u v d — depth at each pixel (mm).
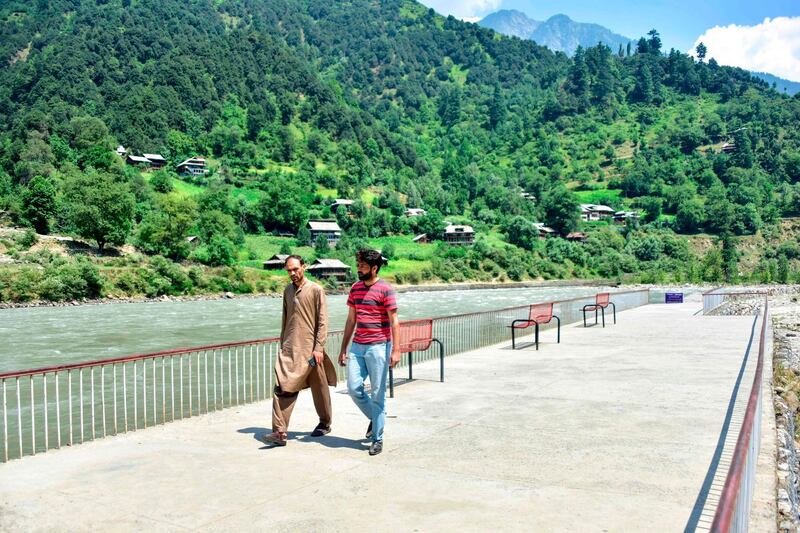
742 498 4117
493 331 19500
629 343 17359
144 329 48000
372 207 178000
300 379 7402
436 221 164625
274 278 104312
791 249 184250
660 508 5238
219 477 6203
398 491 5738
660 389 10648
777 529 5164
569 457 6770
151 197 144000
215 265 104250
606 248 176250
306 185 189875
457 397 10242
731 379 11547
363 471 6367
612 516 5070
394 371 13094
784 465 7086
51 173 141250
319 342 7504
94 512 5270
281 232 156125
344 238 147250
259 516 5137
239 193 175125
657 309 31156
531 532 4758
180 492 5758
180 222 104625
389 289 7281
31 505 5453
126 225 98438
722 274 146125
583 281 149625
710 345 16609
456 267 139000
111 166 153375
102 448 7359
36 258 84312
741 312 36719
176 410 17172
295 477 6184
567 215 199375
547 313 17891
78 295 76625
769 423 8852
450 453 6996
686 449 7031
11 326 49500
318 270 117000
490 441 7492
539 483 5926
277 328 49094
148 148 193625
